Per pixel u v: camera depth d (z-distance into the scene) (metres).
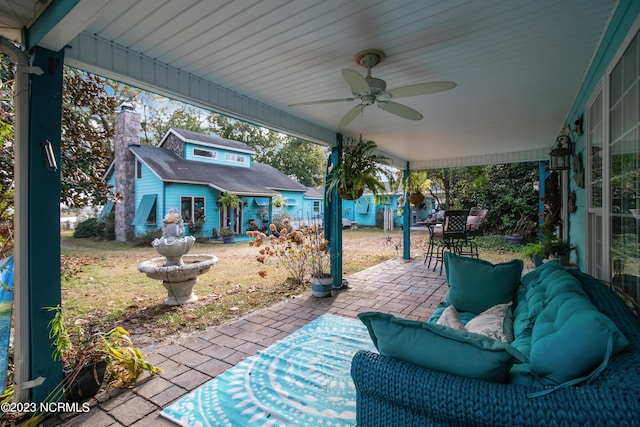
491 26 2.02
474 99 3.38
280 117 3.74
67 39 1.81
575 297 1.46
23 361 1.89
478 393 1.01
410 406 1.13
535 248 4.18
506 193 10.88
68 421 1.89
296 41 2.21
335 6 1.81
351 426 1.81
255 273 5.95
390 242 10.77
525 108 3.70
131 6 1.81
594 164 2.72
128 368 2.24
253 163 16.48
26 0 1.71
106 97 3.77
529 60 2.49
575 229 3.89
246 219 12.93
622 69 1.89
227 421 1.87
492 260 7.13
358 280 5.34
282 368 2.44
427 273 5.88
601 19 1.95
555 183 4.92
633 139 1.73
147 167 10.72
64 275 5.21
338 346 2.81
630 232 1.82
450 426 1.06
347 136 4.96
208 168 12.70
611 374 0.96
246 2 1.78
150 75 2.46
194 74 2.76
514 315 2.24
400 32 2.08
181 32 2.09
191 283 4.11
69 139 3.54
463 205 11.64
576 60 2.50
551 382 1.10
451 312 1.91
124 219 11.00
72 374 2.04
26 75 1.87
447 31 2.07
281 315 3.64
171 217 4.38
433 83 2.12
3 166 2.78
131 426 1.85
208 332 3.17
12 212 2.71
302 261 5.32
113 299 4.29
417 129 4.61
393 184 4.29
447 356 1.14
